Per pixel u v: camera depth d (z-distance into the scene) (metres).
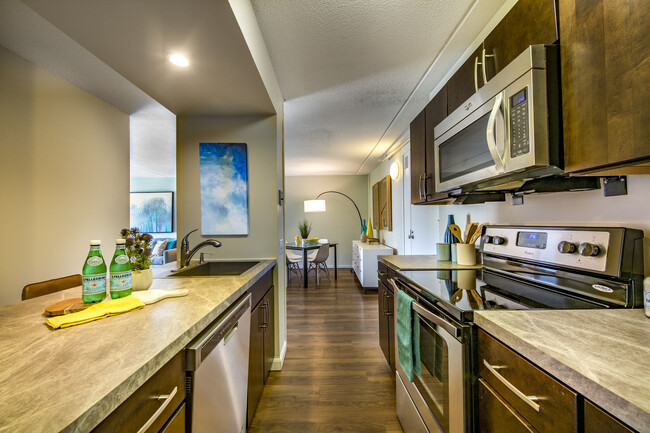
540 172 0.97
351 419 1.55
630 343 0.61
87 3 1.00
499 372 0.76
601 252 0.89
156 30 1.16
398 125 3.11
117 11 1.05
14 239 1.81
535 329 0.70
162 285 1.25
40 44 1.67
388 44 1.69
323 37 1.62
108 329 0.74
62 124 2.11
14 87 1.78
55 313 0.83
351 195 6.67
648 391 0.44
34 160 1.92
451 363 0.92
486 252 1.53
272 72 1.93
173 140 3.48
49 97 2.00
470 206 1.97
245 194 2.15
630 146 0.63
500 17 1.42
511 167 0.95
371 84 2.18
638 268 0.84
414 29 1.56
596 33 0.72
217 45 1.28
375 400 1.71
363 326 2.95
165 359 0.63
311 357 2.27
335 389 1.83
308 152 4.36
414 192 2.02
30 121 1.89
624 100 0.65
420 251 3.23
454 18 1.48
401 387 1.47
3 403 0.43
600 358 0.54
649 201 0.85
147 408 0.60
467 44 1.70
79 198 2.25
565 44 0.82
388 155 4.51
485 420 0.82
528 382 0.65
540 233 1.16
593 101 0.73
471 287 1.20
